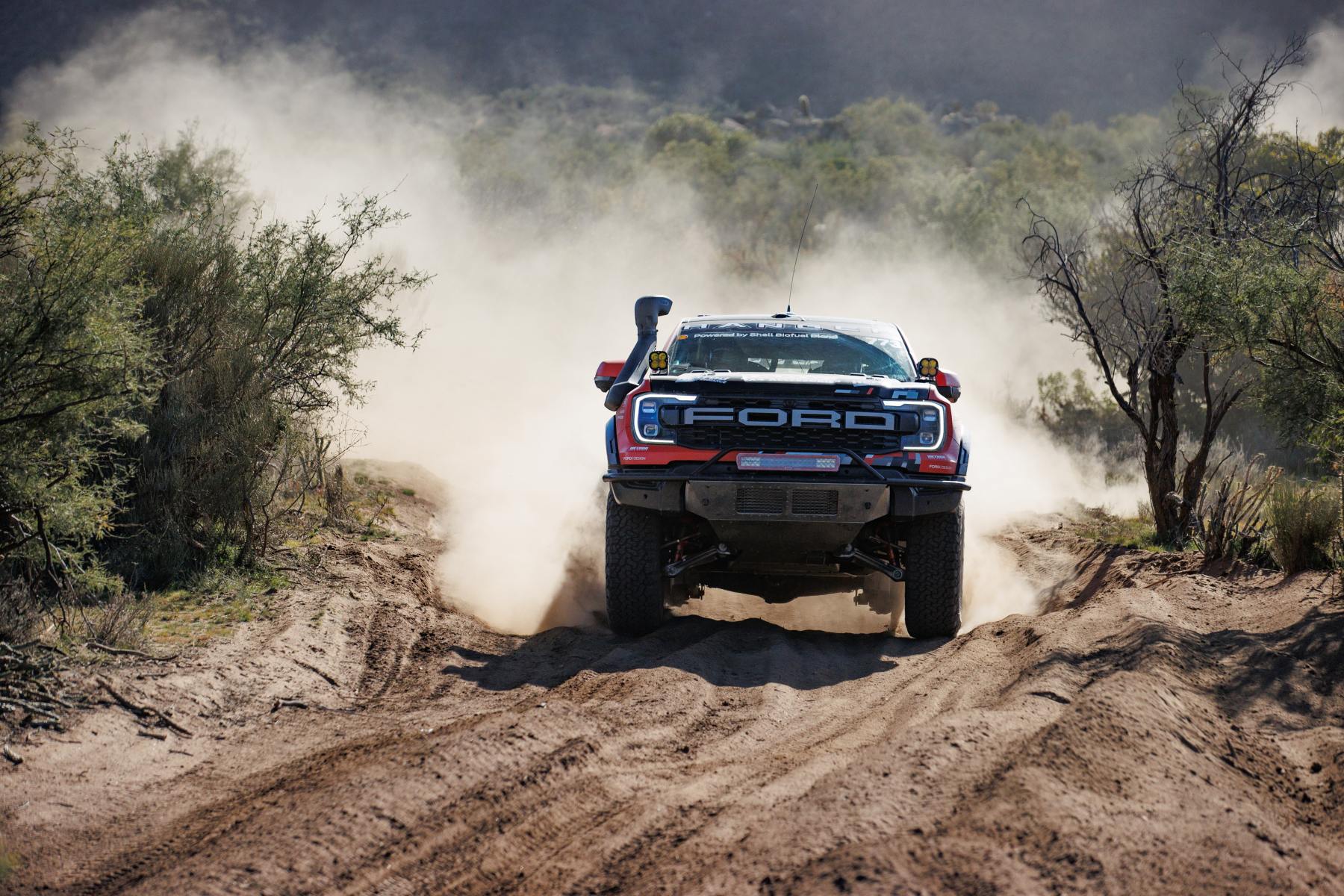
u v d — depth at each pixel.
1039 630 13.19
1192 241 18.61
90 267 12.66
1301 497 16.23
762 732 10.73
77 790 9.15
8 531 12.79
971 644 13.44
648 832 8.14
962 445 14.32
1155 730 9.62
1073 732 9.31
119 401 12.84
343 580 16.38
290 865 7.58
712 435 14.12
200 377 16.67
